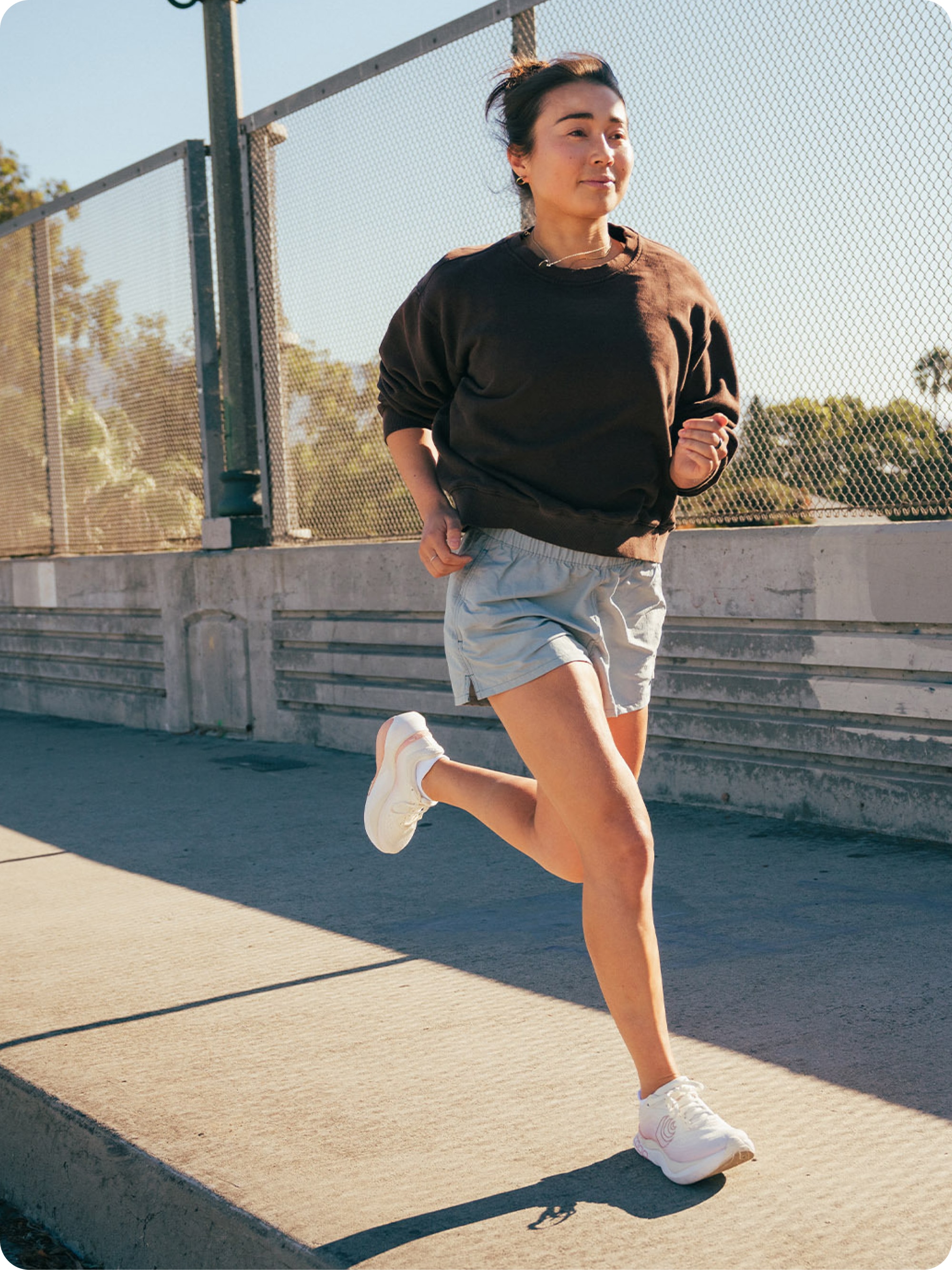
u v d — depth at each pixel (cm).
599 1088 240
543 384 216
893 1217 189
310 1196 202
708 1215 191
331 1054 264
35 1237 244
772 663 459
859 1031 260
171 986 315
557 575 221
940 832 416
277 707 699
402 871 420
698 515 494
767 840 433
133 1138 227
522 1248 184
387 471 639
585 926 210
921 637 416
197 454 770
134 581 793
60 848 484
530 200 243
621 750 237
